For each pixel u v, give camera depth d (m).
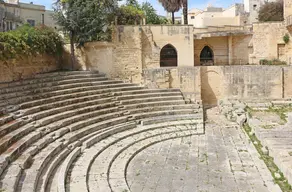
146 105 26.48
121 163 16.53
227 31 36.53
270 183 14.13
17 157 13.79
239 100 31.94
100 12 29.83
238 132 23.41
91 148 18.00
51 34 27.48
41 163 13.73
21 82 21.80
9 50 21.36
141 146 19.50
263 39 36.44
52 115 19.67
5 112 17.59
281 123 23.19
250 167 16.16
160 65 33.41
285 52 36.41
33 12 44.00
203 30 38.94
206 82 32.44
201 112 27.16
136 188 13.90
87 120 21.02
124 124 22.70
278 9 47.53
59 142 16.81
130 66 31.66
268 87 31.78
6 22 37.50
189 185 14.17
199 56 38.03
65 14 28.92
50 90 22.53
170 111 26.34
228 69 31.97
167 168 16.27
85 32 29.23
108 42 30.67
